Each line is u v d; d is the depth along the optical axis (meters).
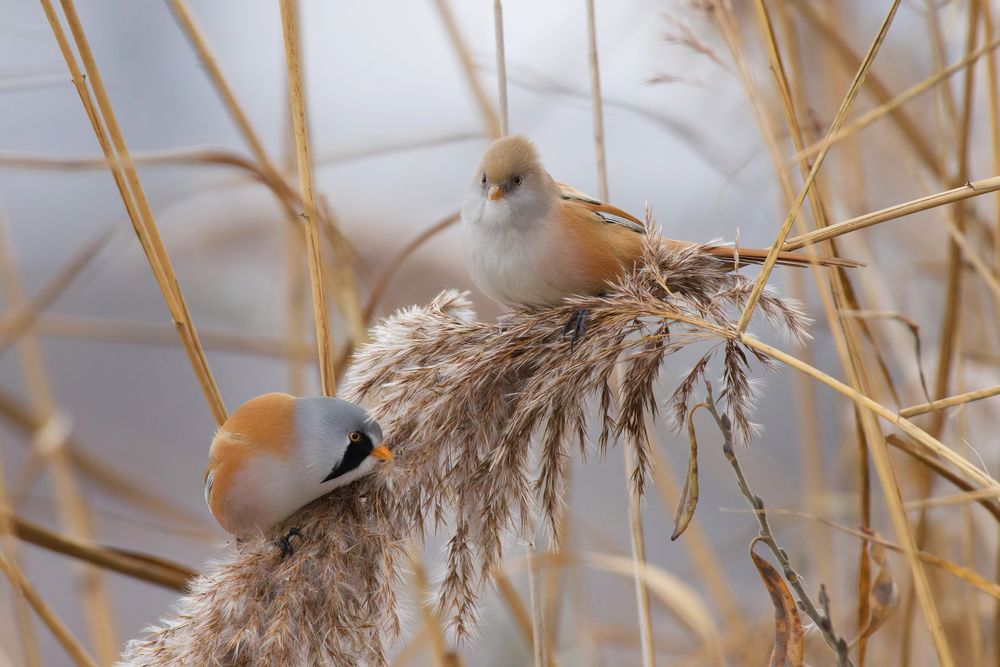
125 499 5.26
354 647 5.07
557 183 5.14
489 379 5.09
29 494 5.25
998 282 5.13
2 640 5.21
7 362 7.62
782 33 5.16
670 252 5.10
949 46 5.20
